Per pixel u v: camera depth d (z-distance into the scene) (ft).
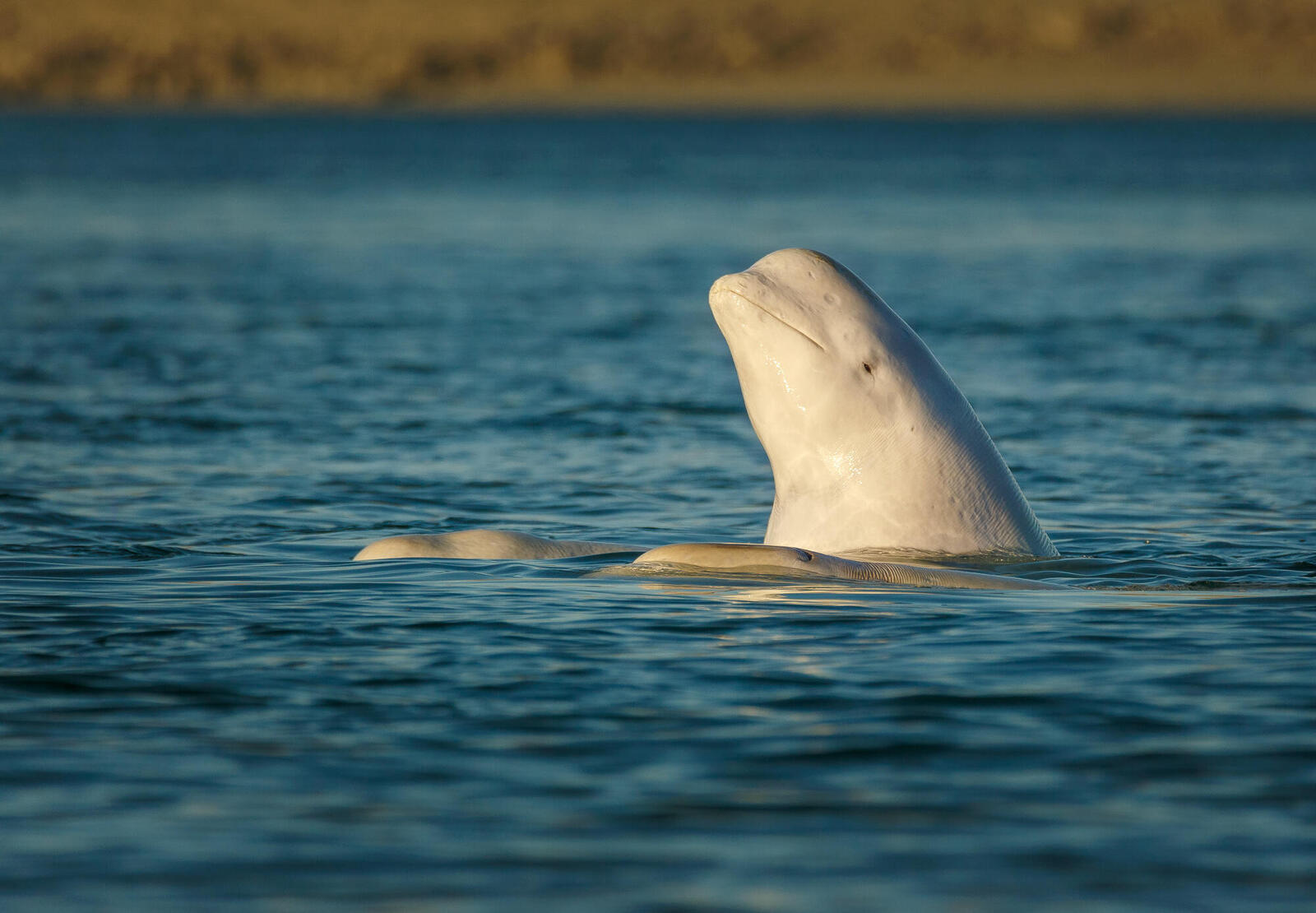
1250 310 418.51
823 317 134.51
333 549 154.61
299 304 436.76
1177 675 107.45
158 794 86.12
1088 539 160.66
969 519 136.36
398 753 92.53
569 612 124.16
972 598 127.03
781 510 139.23
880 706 101.19
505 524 173.06
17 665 109.81
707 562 134.10
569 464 213.46
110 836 80.48
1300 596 130.21
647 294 475.72
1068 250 624.18
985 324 394.73
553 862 77.30
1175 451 221.25
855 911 72.02
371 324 393.70
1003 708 100.68
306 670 109.29
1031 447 226.17
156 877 75.66
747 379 137.39
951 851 78.64
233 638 117.60
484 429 242.78
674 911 72.08
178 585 136.26
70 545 156.56
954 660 110.93
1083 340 361.51
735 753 92.68
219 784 87.61
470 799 85.61
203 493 188.14
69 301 429.79
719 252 629.51
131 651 113.80
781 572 130.52
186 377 295.89
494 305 441.68
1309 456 216.54
